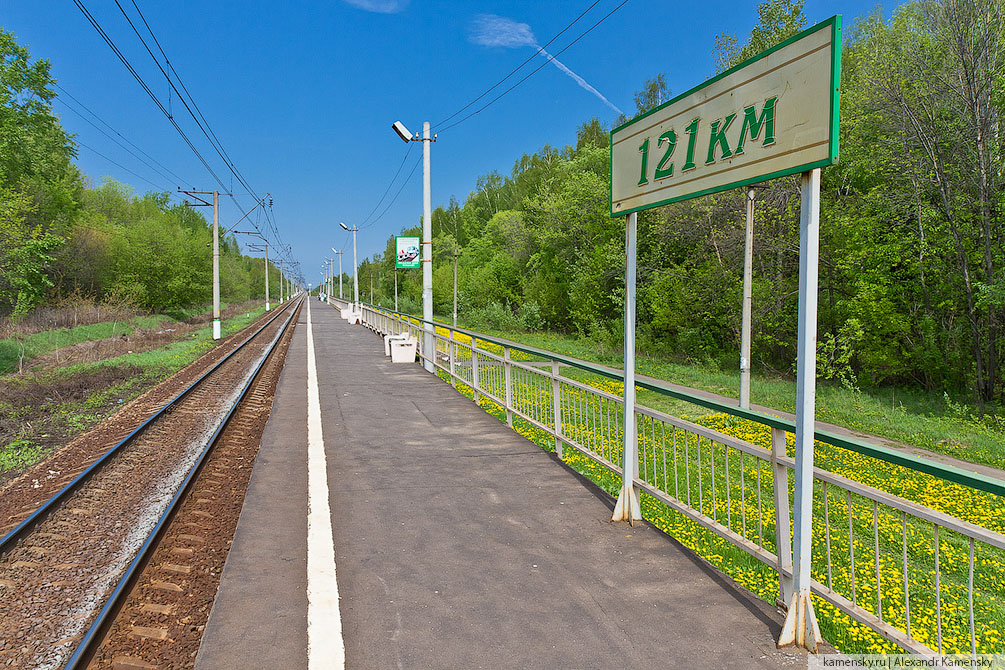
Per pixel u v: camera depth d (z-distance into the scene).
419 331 18.22
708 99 3.59
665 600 3.62
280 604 3.59
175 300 48.72
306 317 53.25
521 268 50.06
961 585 4.87
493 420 9.24
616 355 27.59
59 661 3.68
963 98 14.84
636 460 4.94
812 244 2.89
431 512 5.20
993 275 14.78
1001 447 10.62
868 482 7.95
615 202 4.78
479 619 3.41
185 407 12.27
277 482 6.09
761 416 3.47
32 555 5.30
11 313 28.22
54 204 38.62
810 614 3.10
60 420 11.64
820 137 2.74
